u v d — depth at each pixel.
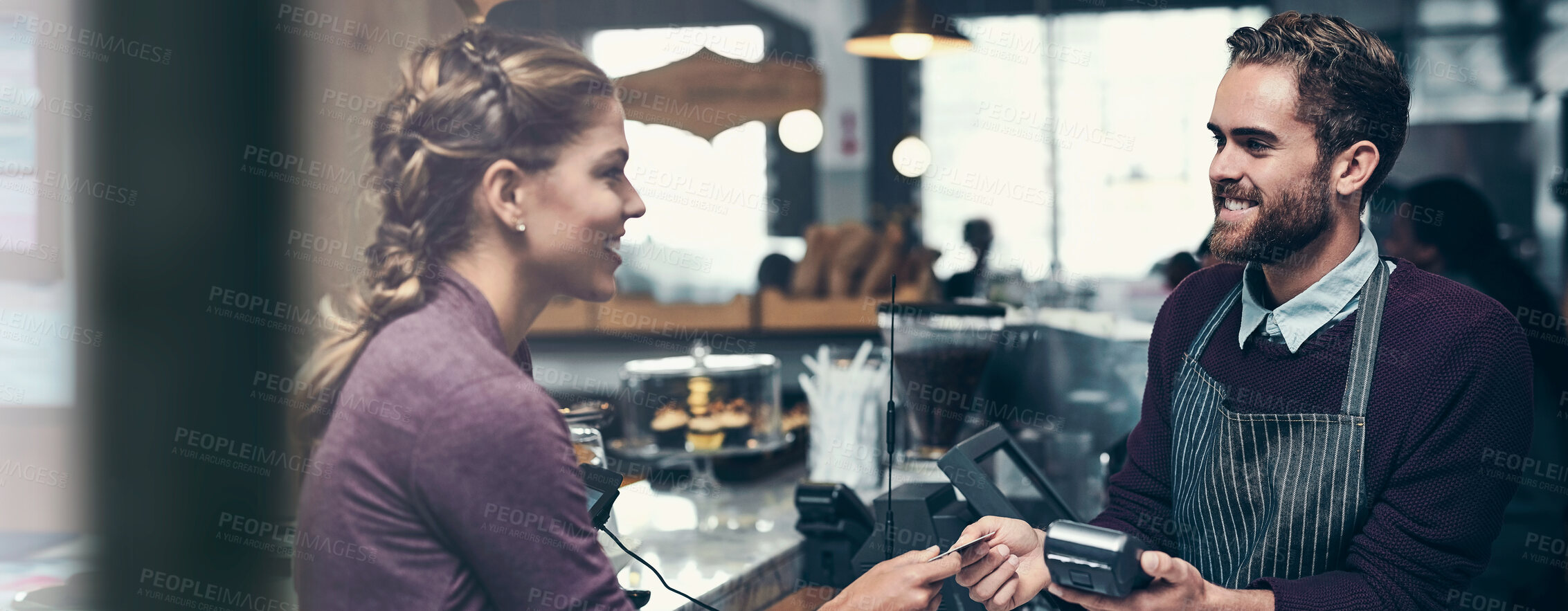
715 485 2.06
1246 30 1.27
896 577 1.19
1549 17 5.86
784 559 1.59
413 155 0.97
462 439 0.89
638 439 2.07
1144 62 6.88
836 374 1.98
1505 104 6.04
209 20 2.83
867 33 3.79
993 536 1.32
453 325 0.95
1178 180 6.87
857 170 7.40
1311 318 1.27
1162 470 1.49
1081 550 1.12
